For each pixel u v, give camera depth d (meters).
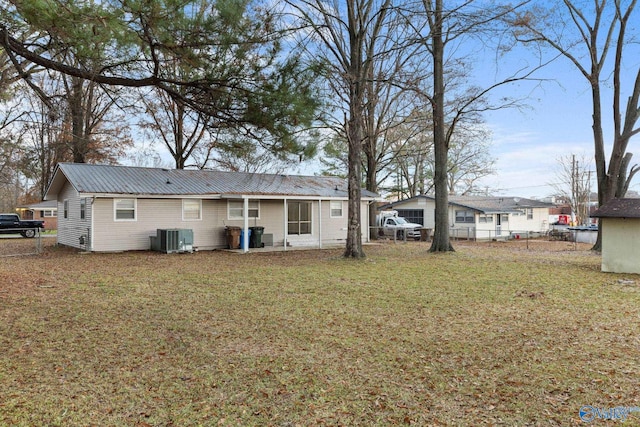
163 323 6.24
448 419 3.38
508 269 12.07
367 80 14.27
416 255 16.11
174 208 17.95
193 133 25.61
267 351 5.04
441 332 5.78
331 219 22.62
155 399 3.76
